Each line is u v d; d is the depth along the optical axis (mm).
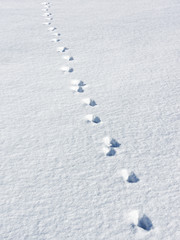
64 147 2627
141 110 3250
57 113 3180
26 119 3051
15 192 2109
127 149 2619
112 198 2080
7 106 3297
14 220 1884
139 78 4035
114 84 3863
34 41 5703
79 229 1830
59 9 8555
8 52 5062
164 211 1982
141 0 9469
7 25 6809
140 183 2227
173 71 4230
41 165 2391
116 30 6383
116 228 1845
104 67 4445
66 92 3664
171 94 3584
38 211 1954
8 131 2840
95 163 2434
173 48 5180
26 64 4562
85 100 3412
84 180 2242
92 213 1950
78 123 3006
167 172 2338
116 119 3088
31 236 1775
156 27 6508
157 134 2832
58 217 1912
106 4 9086
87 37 5949
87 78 4062
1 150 2564
